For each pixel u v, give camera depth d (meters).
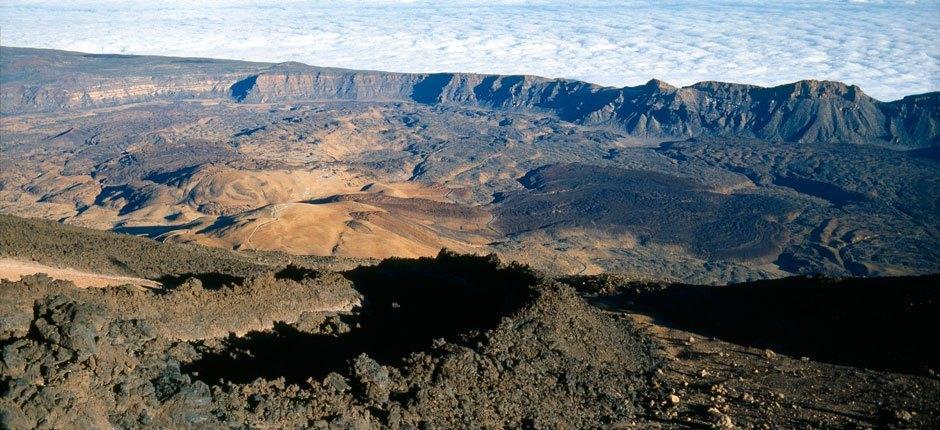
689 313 45.19
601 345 36.78
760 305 44.97
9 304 30.92
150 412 23.44
